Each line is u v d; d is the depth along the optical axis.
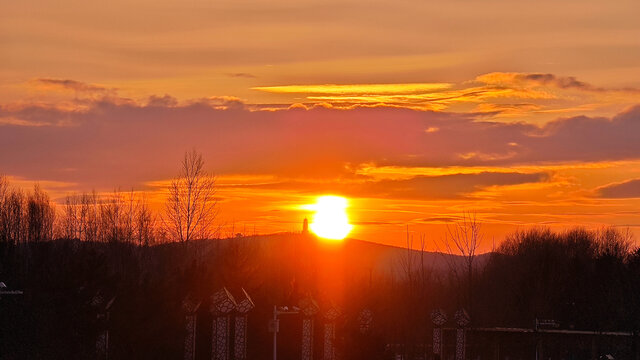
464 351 109.25
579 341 113.62
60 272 81.56
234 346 86.31
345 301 104.00
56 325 77.88
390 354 94.50
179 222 126.75
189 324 86.69
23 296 77.38
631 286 117.94
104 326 80.56
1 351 74.62
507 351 122.69
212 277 90.31
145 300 84.56
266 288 97.69
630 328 115.00
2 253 87.50
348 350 92.62
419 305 125.62
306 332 93.94
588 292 124.50
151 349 83.12
